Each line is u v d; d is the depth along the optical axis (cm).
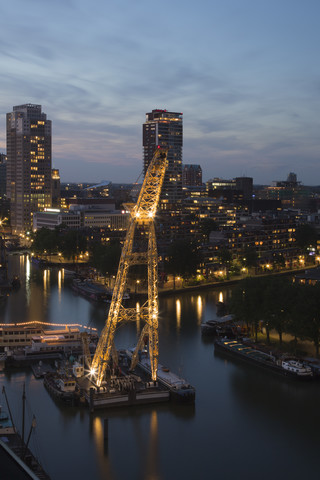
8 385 15150
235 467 11112
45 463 11088
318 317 16988
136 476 10750
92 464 11131
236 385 15325
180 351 18512
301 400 14288
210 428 12744
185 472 10919
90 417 13138
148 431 12569
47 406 13700
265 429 12694
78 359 16675
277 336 19900
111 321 14738
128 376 14762
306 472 10931
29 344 18850
